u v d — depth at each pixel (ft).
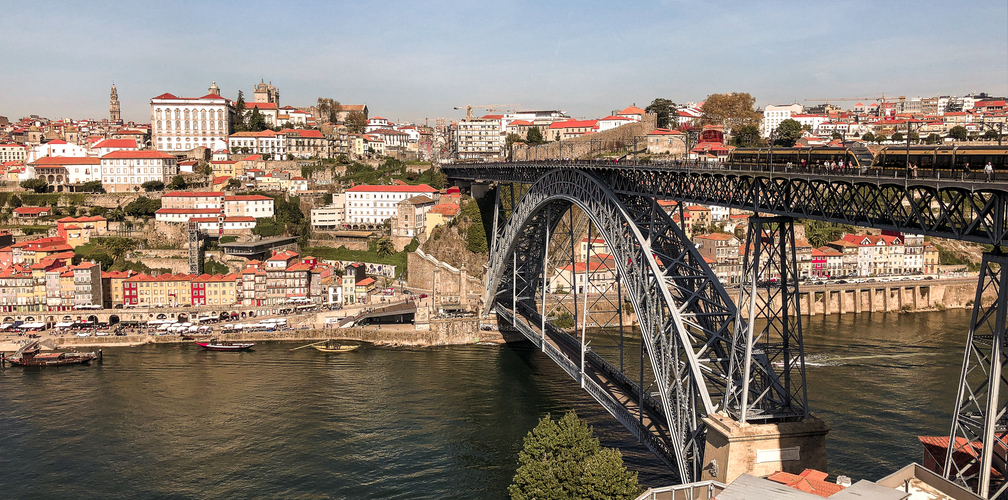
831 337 500.33
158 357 476.54
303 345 510.58
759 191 199.72
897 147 170.09
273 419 350.64
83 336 514.27
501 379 415.44
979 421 149.38
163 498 272.51
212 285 588.91
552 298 531.91
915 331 526.57
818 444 195.93
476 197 611.06
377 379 418.72
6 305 563.48
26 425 346.54
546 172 360.89
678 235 235.61
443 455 305.73
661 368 234.58
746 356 195.21
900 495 145.89
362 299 594.65
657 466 281.33
